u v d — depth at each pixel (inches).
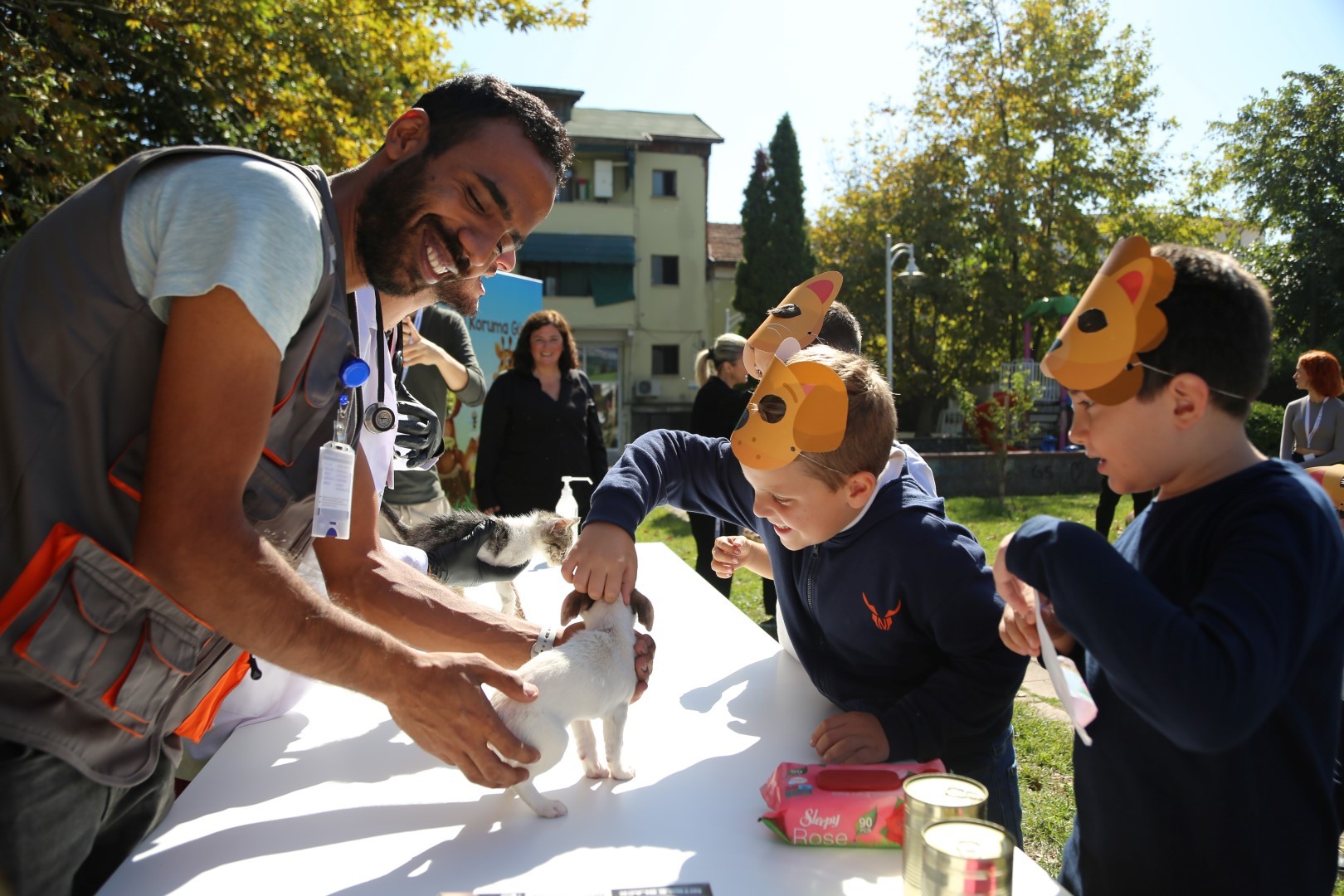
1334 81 811.4
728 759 53.5
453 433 220.8
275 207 44.3
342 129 320.2
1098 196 851.4
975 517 412.2
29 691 42.9
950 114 847.7
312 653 43.7
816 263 1050.7
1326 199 810.8
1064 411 642.2
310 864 42.1
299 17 311.0
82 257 43.5
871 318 886.4
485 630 58.2
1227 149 861.8
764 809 46.9
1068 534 36.4
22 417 42.6
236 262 41.3
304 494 51.9
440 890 39.6
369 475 60.4
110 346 43.5
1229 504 38.6
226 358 41.5
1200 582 38.8
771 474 53.6
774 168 1027.3
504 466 178.1
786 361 59.7
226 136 305.6
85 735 44.4
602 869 40.9
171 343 41.8
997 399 521.7
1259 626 32.4
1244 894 38.3
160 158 45.9
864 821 42.2
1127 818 41.7
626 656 52.2
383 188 52.7
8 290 43.9
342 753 56.9
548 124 55.1
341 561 59.6
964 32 818.2
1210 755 38.5
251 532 42.9
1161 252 41.0
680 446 71.7
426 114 53.6
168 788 54.9
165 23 277.6
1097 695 43.8
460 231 53.0
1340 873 95.3
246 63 303.1
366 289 58.1
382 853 43.1
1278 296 818.8
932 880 33.0
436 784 51.6
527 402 177.0
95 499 44.0
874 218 901.8
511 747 44.9
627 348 1050.7
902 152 888.3
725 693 65.4
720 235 1369.3
